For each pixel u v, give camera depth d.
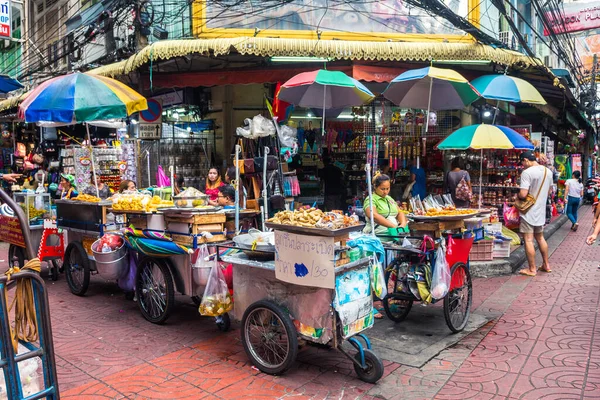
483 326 5.03
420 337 4.72
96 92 5.89
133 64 8.02
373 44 8.13
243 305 4.19
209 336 4.79
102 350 4.43
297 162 10.09
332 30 9.12
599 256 8.72
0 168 14.72
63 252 6.95
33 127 13.65
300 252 3.57
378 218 5.23
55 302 6.05
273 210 6.56
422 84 7.84
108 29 9.55
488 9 11.00
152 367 4.05
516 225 8.21
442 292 4.46
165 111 10.88
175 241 4.92
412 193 9.52
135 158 9.88
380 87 9.31
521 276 7.20
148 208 5.07
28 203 6.87
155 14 9.40
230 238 5.16
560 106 14.49
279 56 7.91
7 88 6.73
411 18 9.47
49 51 14.07
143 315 5.31
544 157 9.75
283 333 4.01
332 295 3.59
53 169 10.95
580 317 5.21
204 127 10.75
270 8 8.91
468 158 9.85
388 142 9.39
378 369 3.69
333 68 8.53
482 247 7.37
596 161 30.73
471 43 8.52
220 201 5.71
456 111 10.31
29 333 2.43
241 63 8.87
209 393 3.59
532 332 4.81
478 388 3.64
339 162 10.50
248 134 6.91
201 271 4.60
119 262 5.50
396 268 4.99
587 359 4.12
